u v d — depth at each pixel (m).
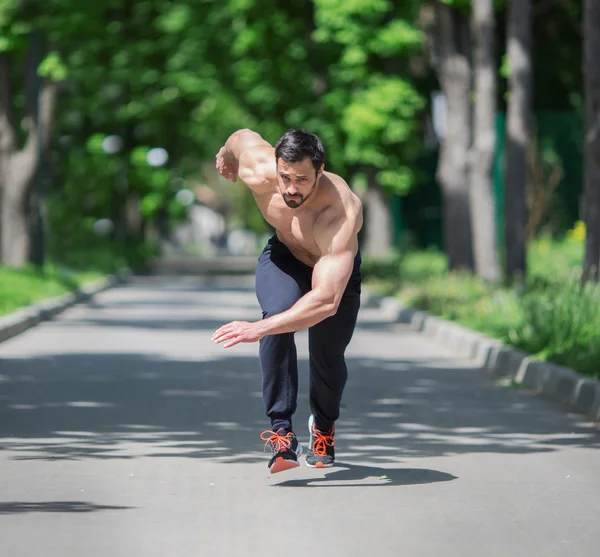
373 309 33.44
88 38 40.19
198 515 8.35
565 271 32.84
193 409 13.80
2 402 14.32
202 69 51.88
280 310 9.17
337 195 8.80
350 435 12.02
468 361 19.59
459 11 34.34
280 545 7.51
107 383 16.33
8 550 7.37
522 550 7.41
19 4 38.19
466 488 9.33
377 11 40.59
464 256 34.81
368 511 8.49
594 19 19.45
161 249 81.62
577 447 11.35
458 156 34.72
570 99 43.34
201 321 28.88
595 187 19.56
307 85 46.53
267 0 44.97
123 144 61.38
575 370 15.03
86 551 7.36
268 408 9.33
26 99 40.03
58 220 58.28
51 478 9.67
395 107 42.09
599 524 8.12
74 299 35.91
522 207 30.83
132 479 9.64
